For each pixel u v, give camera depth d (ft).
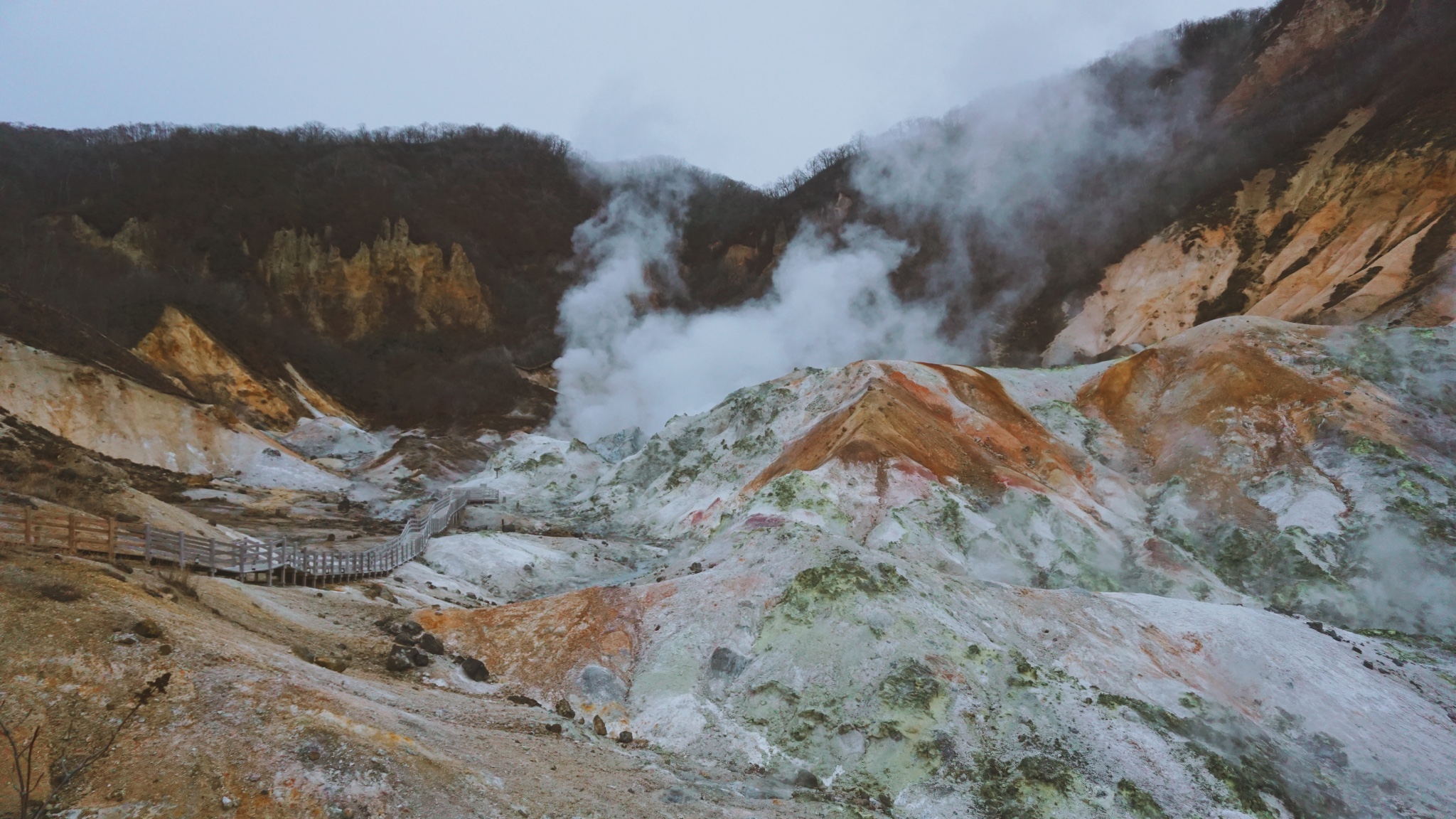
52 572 51.49
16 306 196.95
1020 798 64.80
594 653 80.69
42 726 40.63
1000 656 78.07
